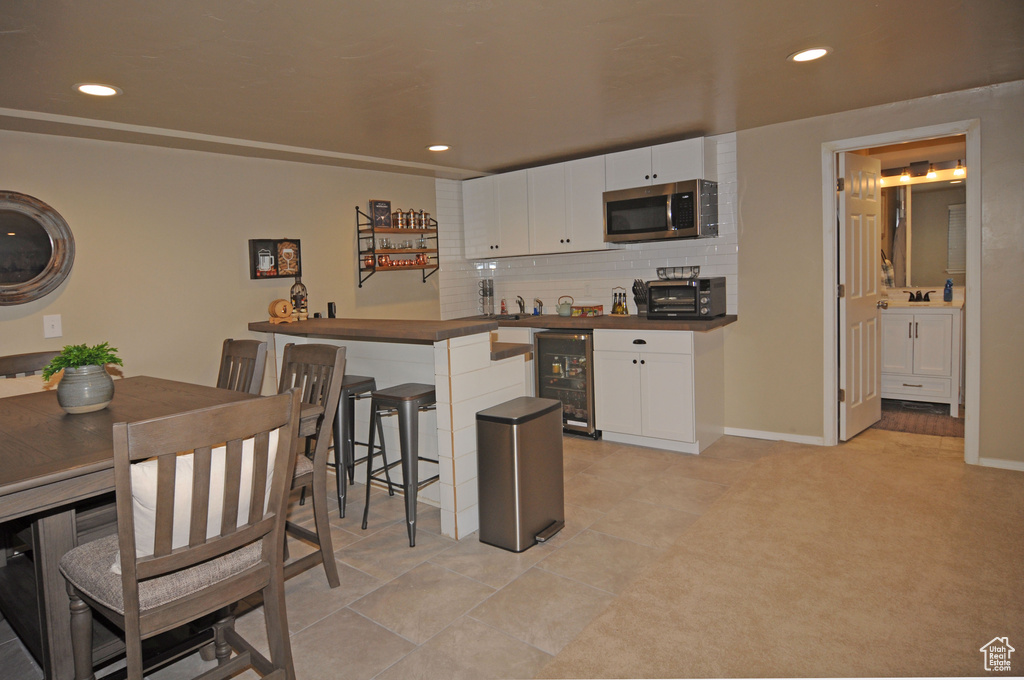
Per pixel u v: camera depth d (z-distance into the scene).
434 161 4.64
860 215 4.24
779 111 3.65
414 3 1.96
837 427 4.18
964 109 3.40
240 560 1.71
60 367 2.17
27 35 2.04
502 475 2.78
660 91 3.10
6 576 2.26
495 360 3.09
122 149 3.49
